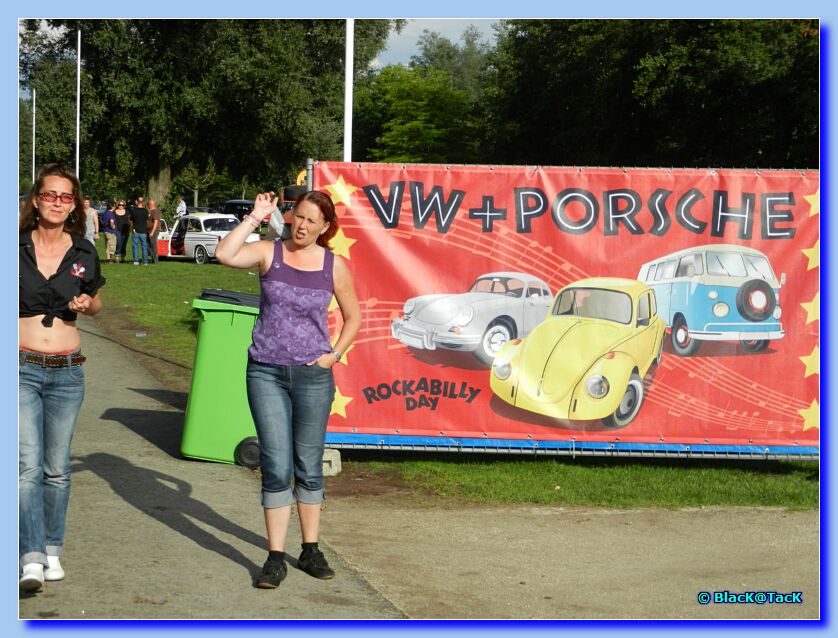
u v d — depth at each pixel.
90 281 5.00
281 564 5.24
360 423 8.08
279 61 45.53
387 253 8.01
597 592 5.41
